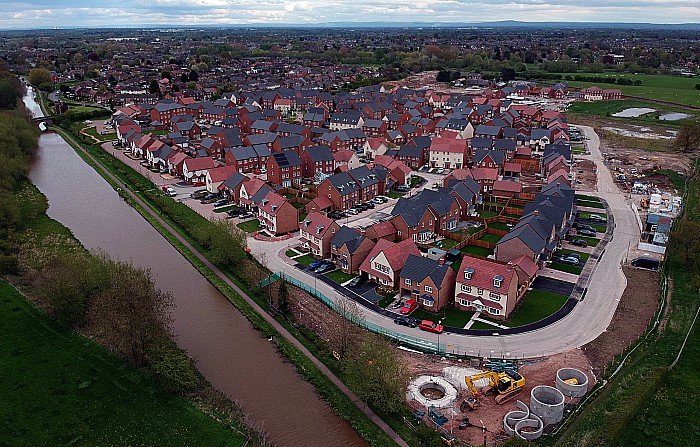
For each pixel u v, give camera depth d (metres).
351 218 118.06
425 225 104.25
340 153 157.00
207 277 89.94
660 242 101.31
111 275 72.44
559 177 125.81
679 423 56.97
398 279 85.25
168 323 74.00
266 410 59.00
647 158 167.88
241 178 127.94
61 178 153.00
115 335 65.75
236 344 71.31
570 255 96.19
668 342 71.06
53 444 52.94
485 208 123.06
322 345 69.56
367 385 57.22
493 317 77.19
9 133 165.12
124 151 184.62
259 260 95.81
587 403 59.09
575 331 73.56
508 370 63.84
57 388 60.81
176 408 58.47
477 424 55.72
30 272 88.06
